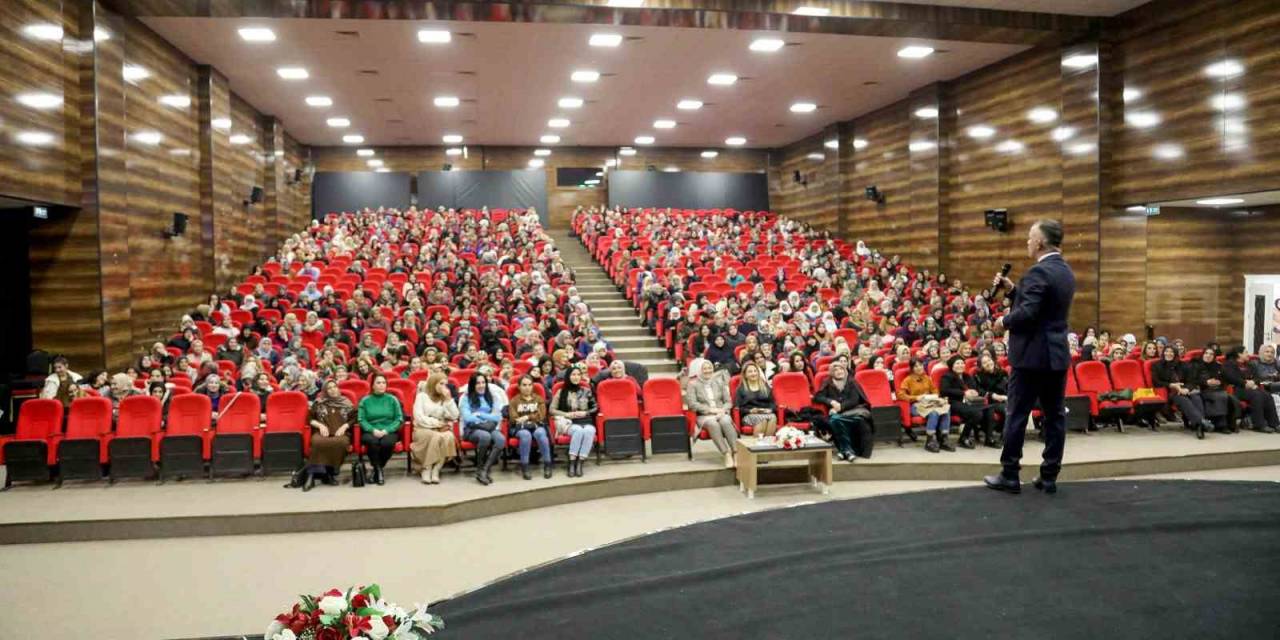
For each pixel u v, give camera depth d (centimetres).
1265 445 845
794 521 315
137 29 1130
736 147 2488
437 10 1059
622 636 211
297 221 2197
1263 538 272
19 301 1008
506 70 1468
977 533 288
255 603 493
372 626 224
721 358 1115
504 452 802
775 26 1154
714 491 777
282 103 1711
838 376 853
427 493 710
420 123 2000
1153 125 1134
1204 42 1053
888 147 1833
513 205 2392
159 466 768
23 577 544
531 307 1423
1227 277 1316
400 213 2202
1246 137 1000
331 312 1266
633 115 1938
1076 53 1233
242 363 1056
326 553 593
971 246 1527
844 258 1842
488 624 226
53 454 747
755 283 1574
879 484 785
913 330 1244
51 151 912
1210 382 930
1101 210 1202
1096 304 1208
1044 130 1323
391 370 970
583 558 277
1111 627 203
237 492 717
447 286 1504
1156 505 318
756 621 215
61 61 934
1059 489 355
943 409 850
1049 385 353
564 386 835
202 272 1390
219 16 1073
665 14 1089
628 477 768
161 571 554
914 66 1474
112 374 1009
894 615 215
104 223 1001
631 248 1891
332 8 1048
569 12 1077
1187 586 229
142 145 1138
